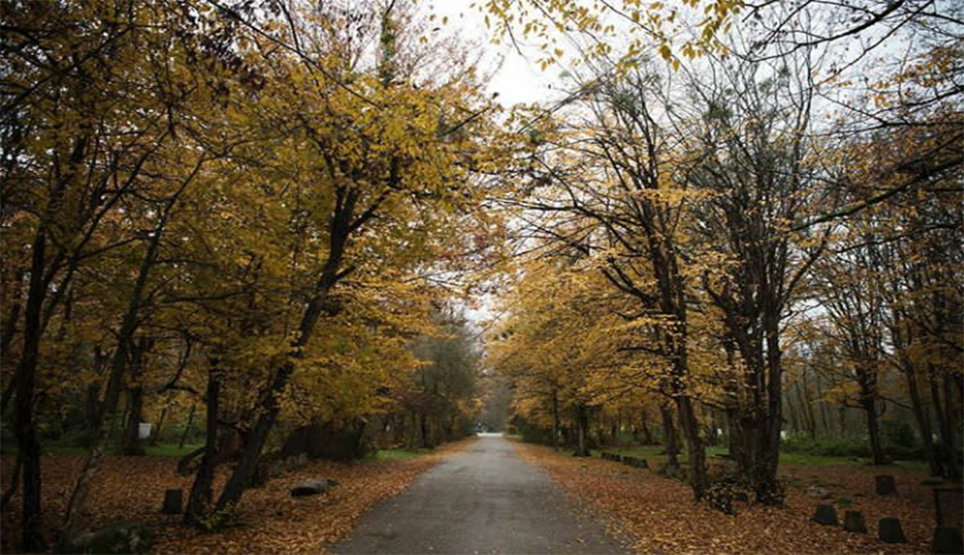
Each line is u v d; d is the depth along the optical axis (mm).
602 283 16219
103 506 12453
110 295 9328
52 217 7719
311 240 11227
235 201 8898
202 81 7219
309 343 10539
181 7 6391
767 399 14648
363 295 12391
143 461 20203
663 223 14391
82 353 12766
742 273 15406
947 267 13695
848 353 23688
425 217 10875
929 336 15922
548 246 14969
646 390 15617
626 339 15656
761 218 14516
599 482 19312
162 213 9172
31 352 8320
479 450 43000
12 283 9945
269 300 9664
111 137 8414
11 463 15352
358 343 12406
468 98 9562
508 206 12641
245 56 7051
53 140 7301
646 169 14352
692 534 10531
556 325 17891
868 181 9812
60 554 7859
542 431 55156
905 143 9898
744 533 10680
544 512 12750
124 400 25406
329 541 9570
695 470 14250
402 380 22703
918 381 22156
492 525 11156
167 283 9531
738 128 13836
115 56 7152
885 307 19062
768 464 14367
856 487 19141
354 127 8555
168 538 9297
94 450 8250
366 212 10953
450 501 14305
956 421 23047
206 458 10578
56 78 7039
